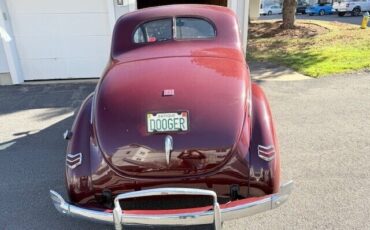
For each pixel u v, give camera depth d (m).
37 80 7.52
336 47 9.84
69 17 7.07
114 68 3.03
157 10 3.60
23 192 3.44
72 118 5.35
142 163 2.44
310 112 5.06
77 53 7.36
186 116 2.45
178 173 2.45
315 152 3.90
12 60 7.10
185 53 3.14
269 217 2.89
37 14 7.00
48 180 3.64
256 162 2.45
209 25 3.42
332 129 4.48
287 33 13.17
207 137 2.42
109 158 2.47
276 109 5.22
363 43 10.16
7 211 3.16
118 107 2.55
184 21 3.46
